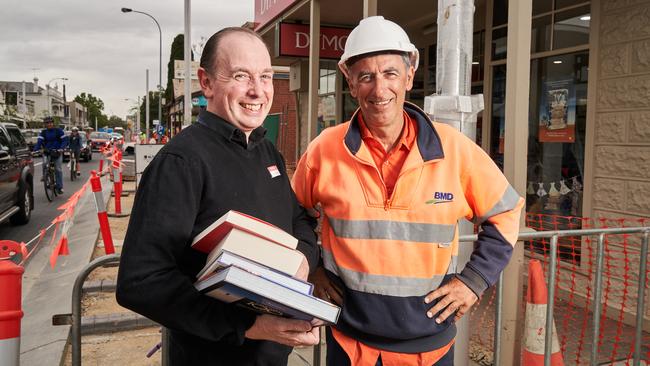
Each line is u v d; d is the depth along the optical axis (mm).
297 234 2033
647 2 4652
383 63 1941
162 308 1488
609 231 3082
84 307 5109
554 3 5711
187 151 1628
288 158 20109
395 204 1971
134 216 1563
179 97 30031
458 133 2105
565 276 5312
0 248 2291
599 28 5102
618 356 4035
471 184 2053
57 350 4035
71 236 8438
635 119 4770
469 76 2832
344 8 7598
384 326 1953
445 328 2020
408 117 2086
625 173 4867
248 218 1525
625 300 4691
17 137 9703
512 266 3123
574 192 5492
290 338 1593
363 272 1979
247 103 1764
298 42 8531
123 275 1502
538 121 5992
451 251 2049
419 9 7598
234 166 1724
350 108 10609
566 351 4102
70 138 17859
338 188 2033
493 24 6746
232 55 1749
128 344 4410
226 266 1411
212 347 1704
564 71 5621
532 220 6012
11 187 8984
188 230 1572
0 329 2271
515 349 3150
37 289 5730
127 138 68938
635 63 4773
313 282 2125
